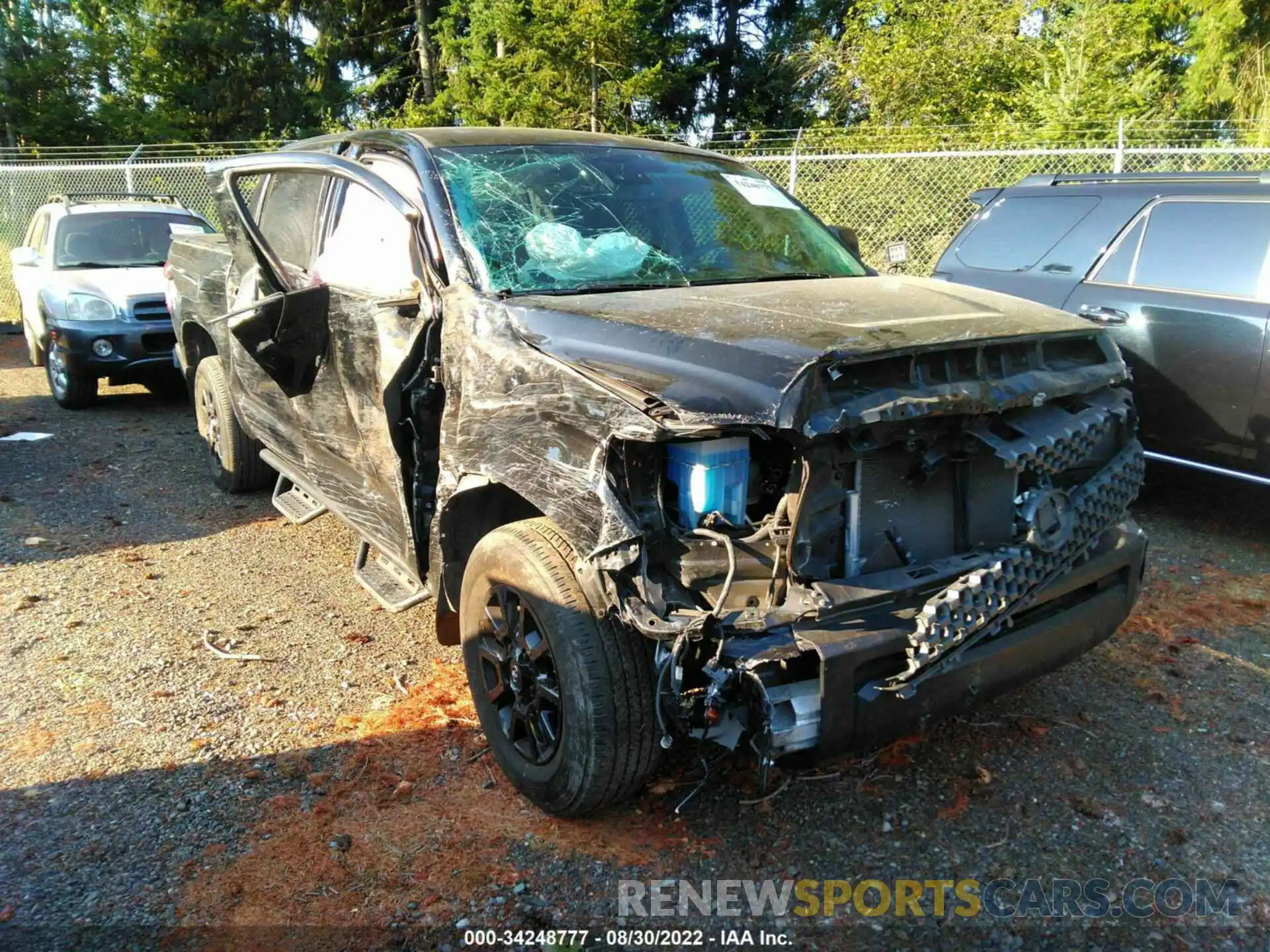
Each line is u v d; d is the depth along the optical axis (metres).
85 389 8.77
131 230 9.66
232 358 5.36
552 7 19.36
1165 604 4.69
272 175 4.84
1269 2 17.50
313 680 3.92
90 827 2.99
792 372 2.42
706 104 28.38
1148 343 5.62
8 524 5.75
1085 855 2.91
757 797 3.15
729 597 2.50
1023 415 2.84
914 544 2.74
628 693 2.68
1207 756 3.40
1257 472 5.27
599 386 2.64
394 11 28.83
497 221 3.53
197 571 5.05
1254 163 10.86
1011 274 6.48
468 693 3.83
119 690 3.82
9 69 26.23
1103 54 15.83
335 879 2.78
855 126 17.38
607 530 2.51
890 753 3.40
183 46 30.05
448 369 3.27
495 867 2.84
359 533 4.05
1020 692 3.83
